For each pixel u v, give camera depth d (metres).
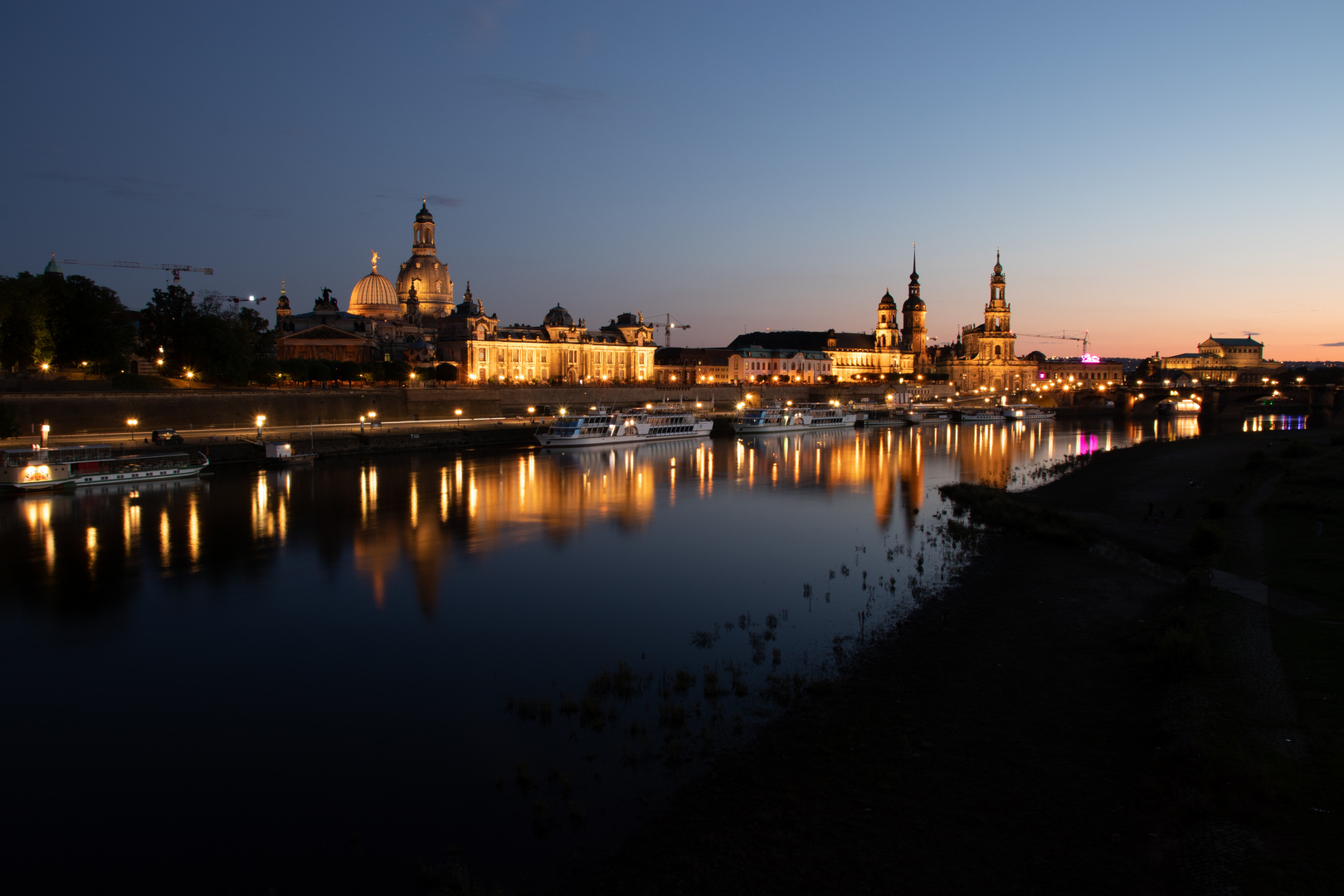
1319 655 34.97
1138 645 38.66
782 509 84.75
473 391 199.12
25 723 34.59
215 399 142.75
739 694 35.34
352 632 45.84
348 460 130.88
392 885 23.62
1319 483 79.62
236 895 23.50
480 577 57.47
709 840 24.66
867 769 28.36
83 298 140.25
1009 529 70.12
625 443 167.00
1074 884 21.83
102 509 84.75
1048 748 29.27
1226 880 20.86
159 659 42.06
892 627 43.72
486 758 30.69
